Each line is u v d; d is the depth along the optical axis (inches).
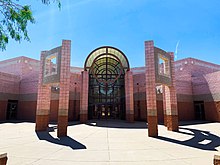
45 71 557.3
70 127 638.5
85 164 212.7
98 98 1082.7
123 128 606.2
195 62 1125.1
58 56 510.9
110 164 213.5
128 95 890.1
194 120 967.0
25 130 542.6
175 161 226.1
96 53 1000.2
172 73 585.3
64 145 326.0
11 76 990.4
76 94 1010.1
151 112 457.4
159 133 490.0
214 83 911.0
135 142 357.7
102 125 713.0
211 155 256.8
